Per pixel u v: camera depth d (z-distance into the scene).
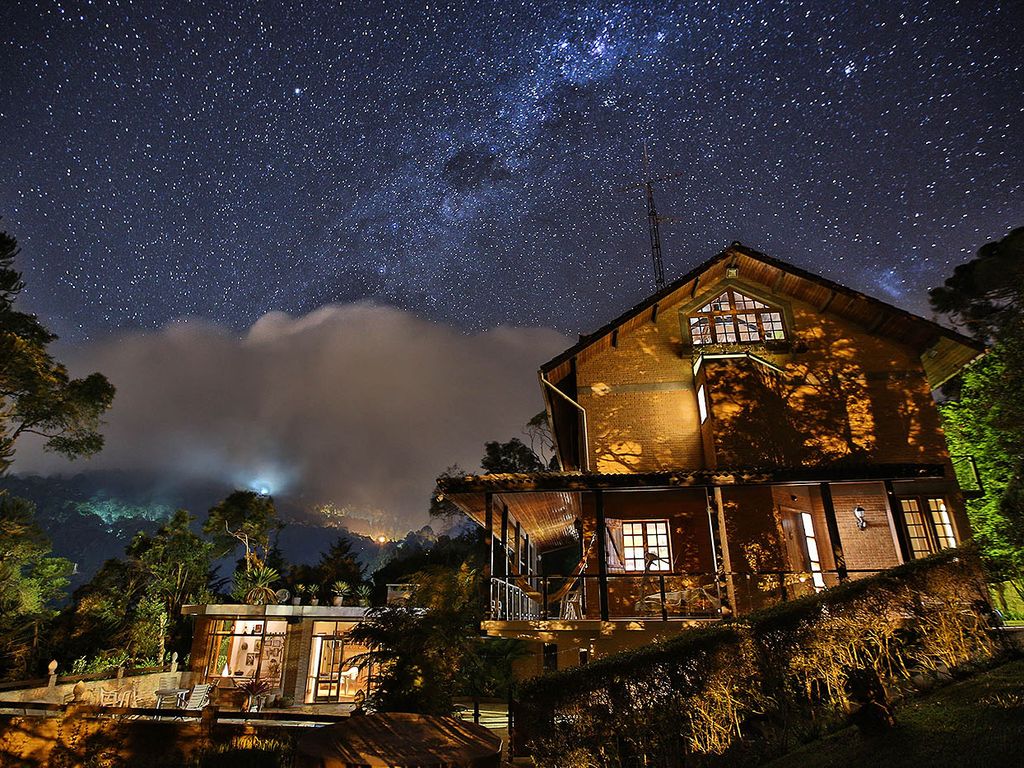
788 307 17.69
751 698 7.49
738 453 14.97
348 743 4.71
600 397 17.17
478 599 12.12
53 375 26.69
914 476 12.32
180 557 34.12
